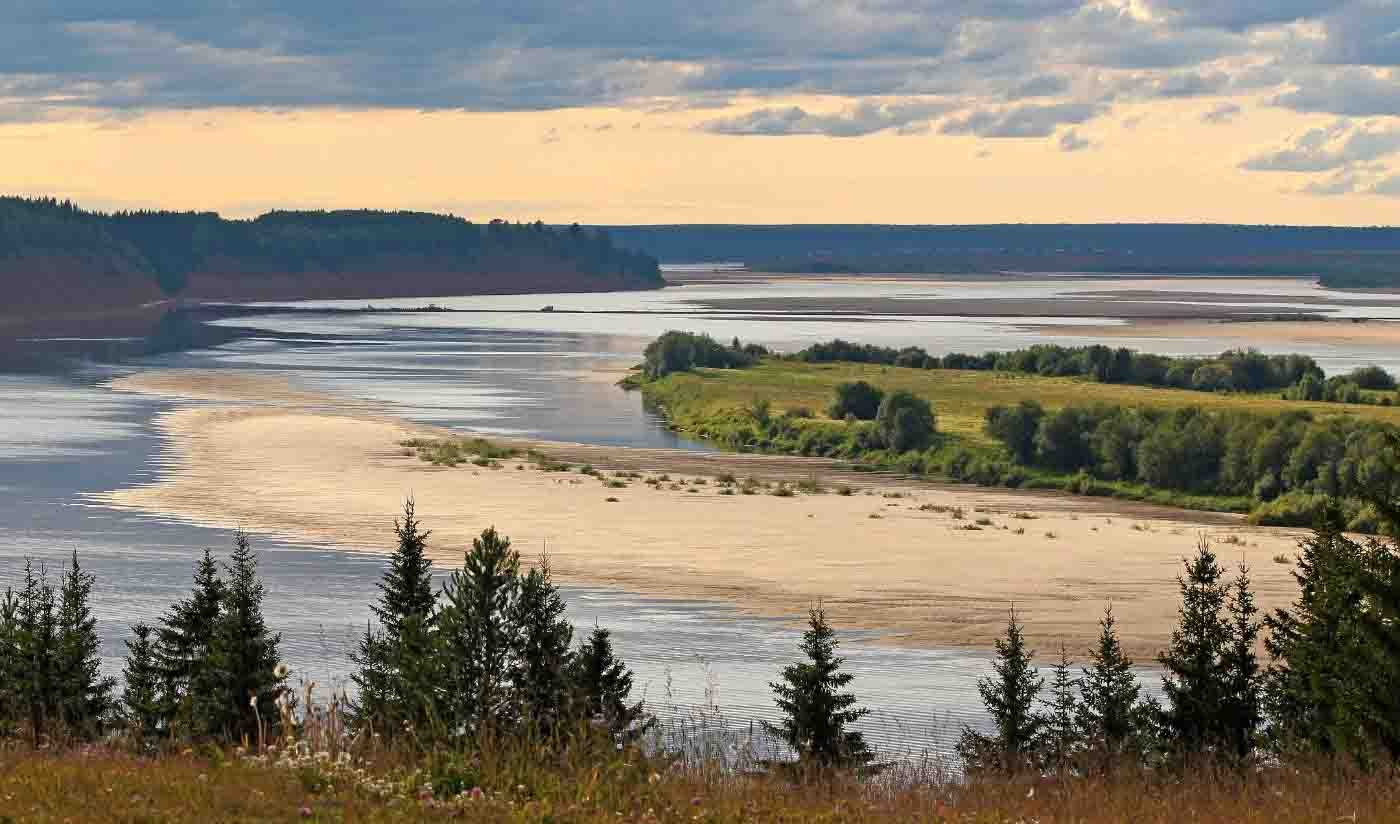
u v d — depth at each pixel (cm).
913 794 2611
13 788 2312
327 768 2403
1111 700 5162
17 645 5431
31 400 19912
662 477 14188
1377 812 2495
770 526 11288
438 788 2380
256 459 14388
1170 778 2905
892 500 13325
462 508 11794
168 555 9575
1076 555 10238
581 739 2670
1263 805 2577
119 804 2216
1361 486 3994
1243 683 4931
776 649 7388
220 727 5078
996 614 8325
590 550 10112
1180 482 15000
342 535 10469
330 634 7400
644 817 2253
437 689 4222
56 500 11762
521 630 4647
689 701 6147
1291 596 8931
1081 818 2458
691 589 8875
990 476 15850
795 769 2966
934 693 6544
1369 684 3566
